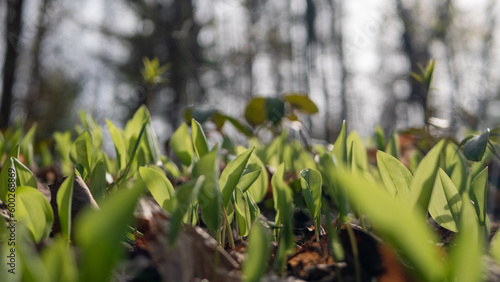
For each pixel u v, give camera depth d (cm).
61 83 555
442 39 562
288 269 43
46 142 163
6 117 411
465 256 28
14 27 371
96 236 24
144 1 624
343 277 40
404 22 511
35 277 25
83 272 24
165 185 43
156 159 64
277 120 150
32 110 463
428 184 38
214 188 36
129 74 686
